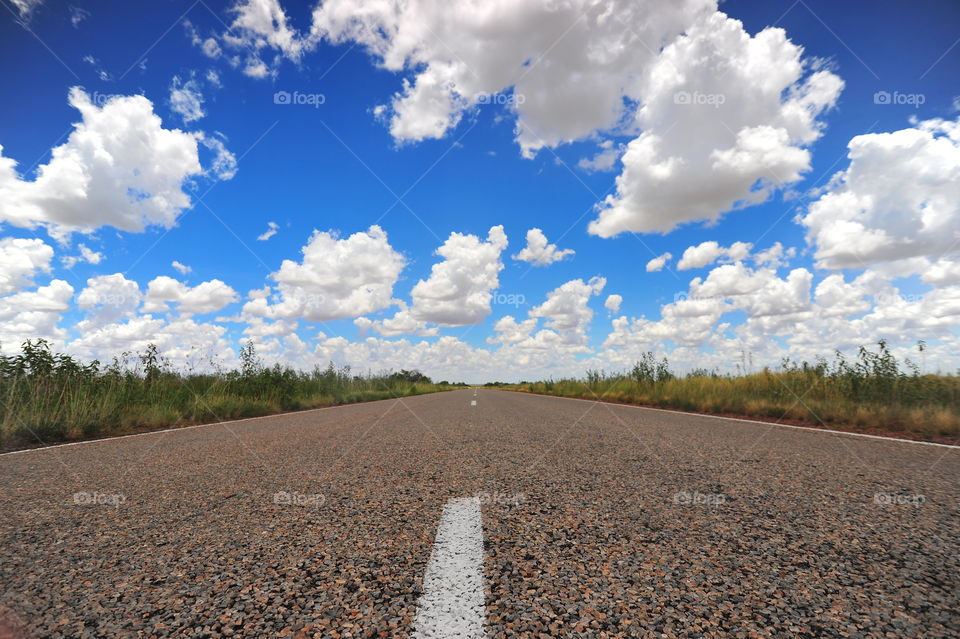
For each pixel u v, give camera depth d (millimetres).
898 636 1139
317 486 2816
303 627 1188
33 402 6324
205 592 1394
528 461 3625
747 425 6410
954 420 5348
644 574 1509
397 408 11430
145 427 7332
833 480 2900
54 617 1244
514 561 1617
